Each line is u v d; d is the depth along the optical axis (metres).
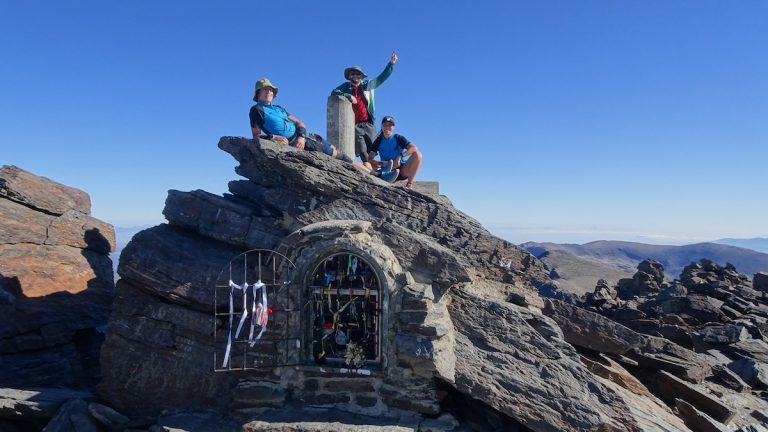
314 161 11.27
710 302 20.22
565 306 12.43
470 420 9.62
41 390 11.65
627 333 12.04
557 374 9.62
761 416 12.84
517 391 9.39
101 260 17.16
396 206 11.57
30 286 14.44
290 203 11.36
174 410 10.59
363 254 9.84
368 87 14.20
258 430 9.16
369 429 8.99
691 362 13.55
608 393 9.34
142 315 10.97
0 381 12.56
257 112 11.75
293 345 9.99
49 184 16.92
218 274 10.66
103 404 10.95
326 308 10.26
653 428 9.66
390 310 9.66
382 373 9.66
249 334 10.20
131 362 10.87
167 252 11.00
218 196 11.98
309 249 10.08
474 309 10.53
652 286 25.34
